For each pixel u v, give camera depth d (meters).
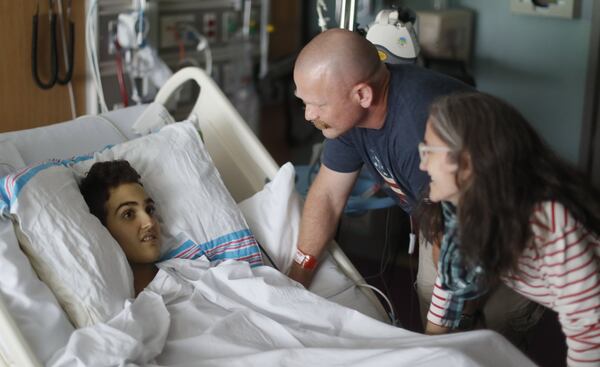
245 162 2.18
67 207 1.62
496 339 1.48
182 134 1.99
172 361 1.50
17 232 1.59
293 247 1.99
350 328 1.63
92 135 2.08
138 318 1.52
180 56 3.33
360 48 1.60
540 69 3.39
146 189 1.86
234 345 1.53
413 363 1.38
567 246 1.32
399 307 2.68
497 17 3.48
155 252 1.74
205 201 1.89
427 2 3.58
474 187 1.30
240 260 1.84
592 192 1.37
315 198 1.94
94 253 1.59
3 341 1.43
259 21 3.76
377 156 1.78
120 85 2.75
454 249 1.42
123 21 2.76
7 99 2.54
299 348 1.48
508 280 1.47
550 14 3.25
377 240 2.62
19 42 2.53
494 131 1.30
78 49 2.71
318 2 2.20
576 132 3.33
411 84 1.67
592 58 3.17
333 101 1.60
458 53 3.52
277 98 4.02
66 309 1.56
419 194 1.74
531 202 1.31
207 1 3.38
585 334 1.37
